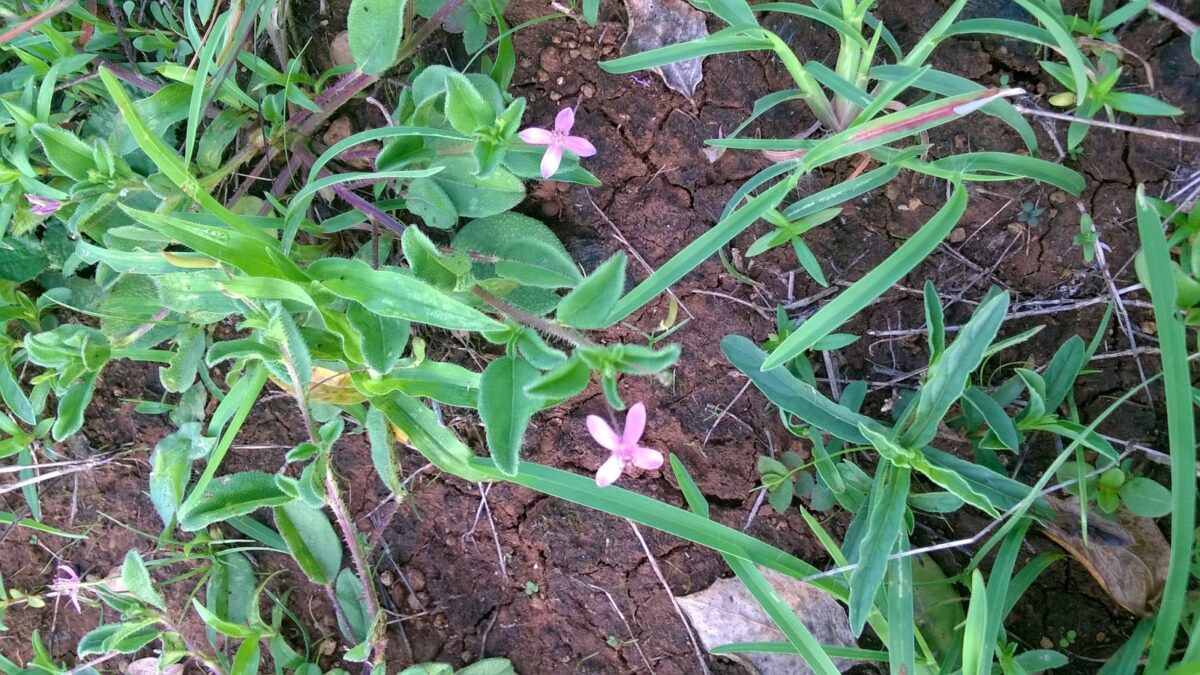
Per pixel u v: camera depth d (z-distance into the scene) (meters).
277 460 0.25
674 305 0.23
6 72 0.24
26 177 0.21
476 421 0.25
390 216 0.23
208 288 0.19
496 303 0.19
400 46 0.23
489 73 0.24
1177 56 0.22
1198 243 0.20
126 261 0.18
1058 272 0.23
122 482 0.26
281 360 0.19
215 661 0.24
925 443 0.20
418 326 0.24
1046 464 0.23
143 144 0.17
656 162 0.24
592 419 0.17
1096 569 0.22
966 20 0.21
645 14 0.23
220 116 0.23
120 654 0.26
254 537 0.25
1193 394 0.20
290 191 0.24
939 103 0.18
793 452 0.23
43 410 0.26
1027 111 0.21
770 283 0.24
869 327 0.24
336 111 0.24
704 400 0.24
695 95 0.23
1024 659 0.21
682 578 0.24
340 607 0.25
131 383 0.26
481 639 0.25
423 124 0.21
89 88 0.23
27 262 0.24
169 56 0.24
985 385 0.23
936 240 0.19
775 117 0.23
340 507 0.21
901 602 0.20
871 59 0.21
